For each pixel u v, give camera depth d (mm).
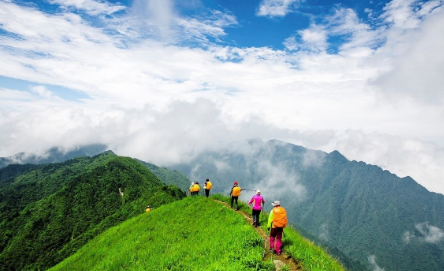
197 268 14086
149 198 114125
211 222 21578
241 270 12039
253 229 17219
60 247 108625
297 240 15609
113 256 21203
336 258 14602
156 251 19109
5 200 178250
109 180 160125
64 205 133250
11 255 101250
